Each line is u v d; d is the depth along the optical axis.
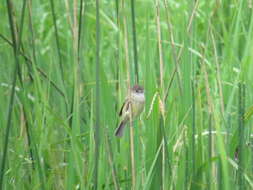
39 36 14.82
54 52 10.48
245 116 7.94
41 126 8.63
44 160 9.19
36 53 11.66
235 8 10.51
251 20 9.41
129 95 8.09
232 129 8.93
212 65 10.71
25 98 8.40
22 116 9.10
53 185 8.80
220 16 11.36
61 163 8.95
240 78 9.09
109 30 15.31
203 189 8.11
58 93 10.41
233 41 10.02
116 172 8.29
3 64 10.56
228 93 9.47
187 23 9.62
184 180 8.16
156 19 8.82
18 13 11.51
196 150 8.77
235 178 8.25
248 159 8.45
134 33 9.05
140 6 15.01
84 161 8.31
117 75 10.52
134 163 8.02
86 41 11.69
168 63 10.91
